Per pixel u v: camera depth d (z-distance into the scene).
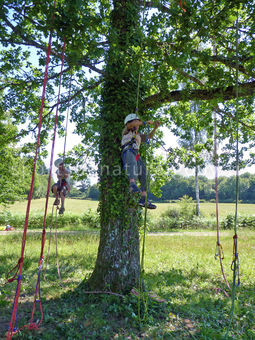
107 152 5.96
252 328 4.54
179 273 7.98
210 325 4.49
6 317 4.61
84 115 8.17
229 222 24.64
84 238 15.38
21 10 4.71
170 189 55.59
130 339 3.97
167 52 5.36
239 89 5.39
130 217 5.84
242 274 8.14
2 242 13.62
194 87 8.20
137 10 5.85
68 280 6.98
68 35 4.24
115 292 5.52
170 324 4.49
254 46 5.23
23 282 6.73
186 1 4.61
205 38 5.11
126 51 5.53
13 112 8.54
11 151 12.23
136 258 5.87
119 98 5.88
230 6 4.87
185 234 20.20
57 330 4.14
